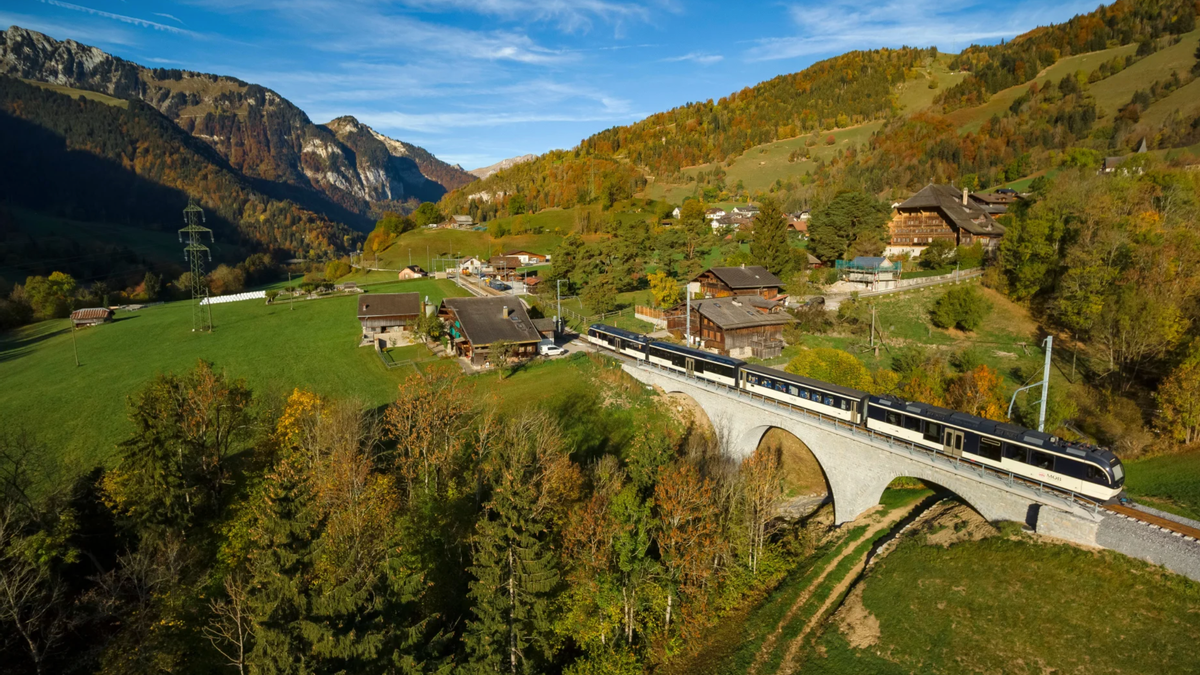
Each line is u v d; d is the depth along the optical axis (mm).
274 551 27609
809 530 49438
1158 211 85625
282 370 78500
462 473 48531
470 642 30297
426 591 35625
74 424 62531
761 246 108250
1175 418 49375
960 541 38594
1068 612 31469
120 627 33500
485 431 48844
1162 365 62219
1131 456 49500
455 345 83875
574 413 63469
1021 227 90000
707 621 38844
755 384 56656
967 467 39625
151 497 38438
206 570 38250
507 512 32094
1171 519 34312
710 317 77562
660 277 100125
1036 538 35375
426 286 141000
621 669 34844
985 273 96625
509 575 32375
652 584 38312
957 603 34438
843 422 49000
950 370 70688
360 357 83062
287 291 130000
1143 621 29641
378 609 27625
